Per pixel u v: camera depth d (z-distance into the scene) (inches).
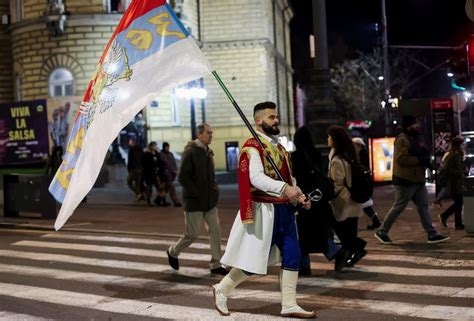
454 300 304.5
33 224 649.6
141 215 728.3
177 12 1512.1
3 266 441.7
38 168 1127.6
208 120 1793.8
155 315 299.3
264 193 274.2
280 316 284.8
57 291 358.0
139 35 289.9
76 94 1353.3
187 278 383.6
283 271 280.1
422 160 444.8
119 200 935.0
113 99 283.3
